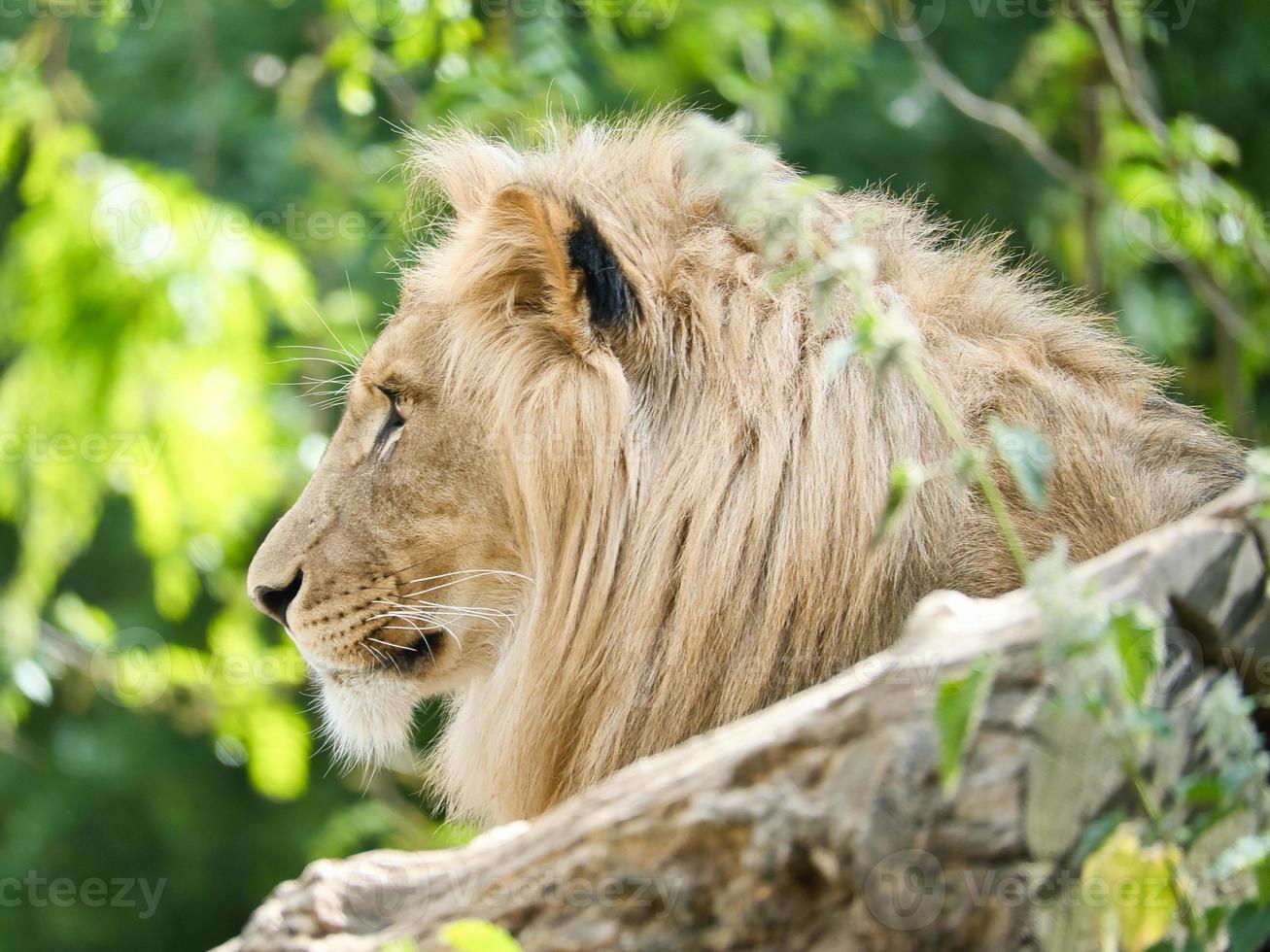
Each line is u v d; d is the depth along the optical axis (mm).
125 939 21078
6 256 16312
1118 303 17344
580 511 7379
